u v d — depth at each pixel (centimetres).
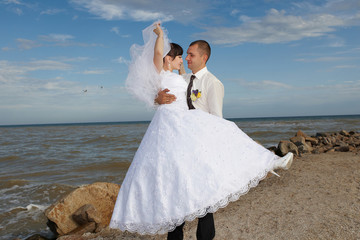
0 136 3747
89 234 399
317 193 444
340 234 310
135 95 254
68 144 2145
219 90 270
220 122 244
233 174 221
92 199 486
